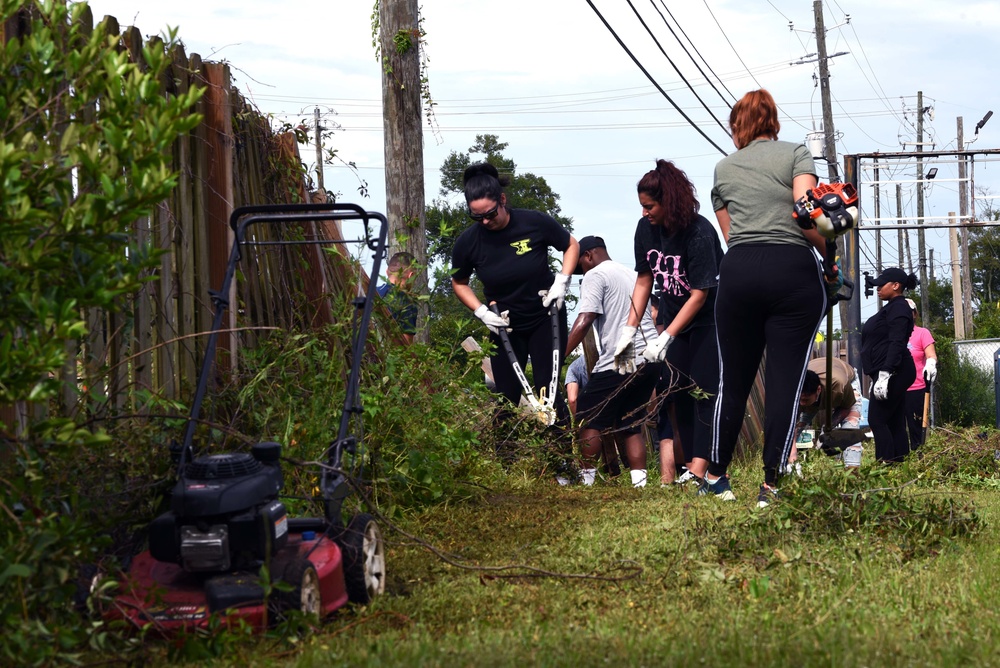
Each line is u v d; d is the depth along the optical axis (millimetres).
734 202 6020
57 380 3086
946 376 24969
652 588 4016
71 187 3291
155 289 5203
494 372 7961
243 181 6383
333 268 7547
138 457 4262
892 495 5305
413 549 4906
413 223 9734
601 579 4105
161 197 3217
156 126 3256
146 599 3340
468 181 7738
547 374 7887
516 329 7926
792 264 5820
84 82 3506
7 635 2957
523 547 4914
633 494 6781
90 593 3402
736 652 3051
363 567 3979
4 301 3109
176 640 3203
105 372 4363
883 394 9672
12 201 2984
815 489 5035
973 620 3438
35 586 3172
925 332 10938
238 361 5914
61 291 3215
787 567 4223
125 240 3375
